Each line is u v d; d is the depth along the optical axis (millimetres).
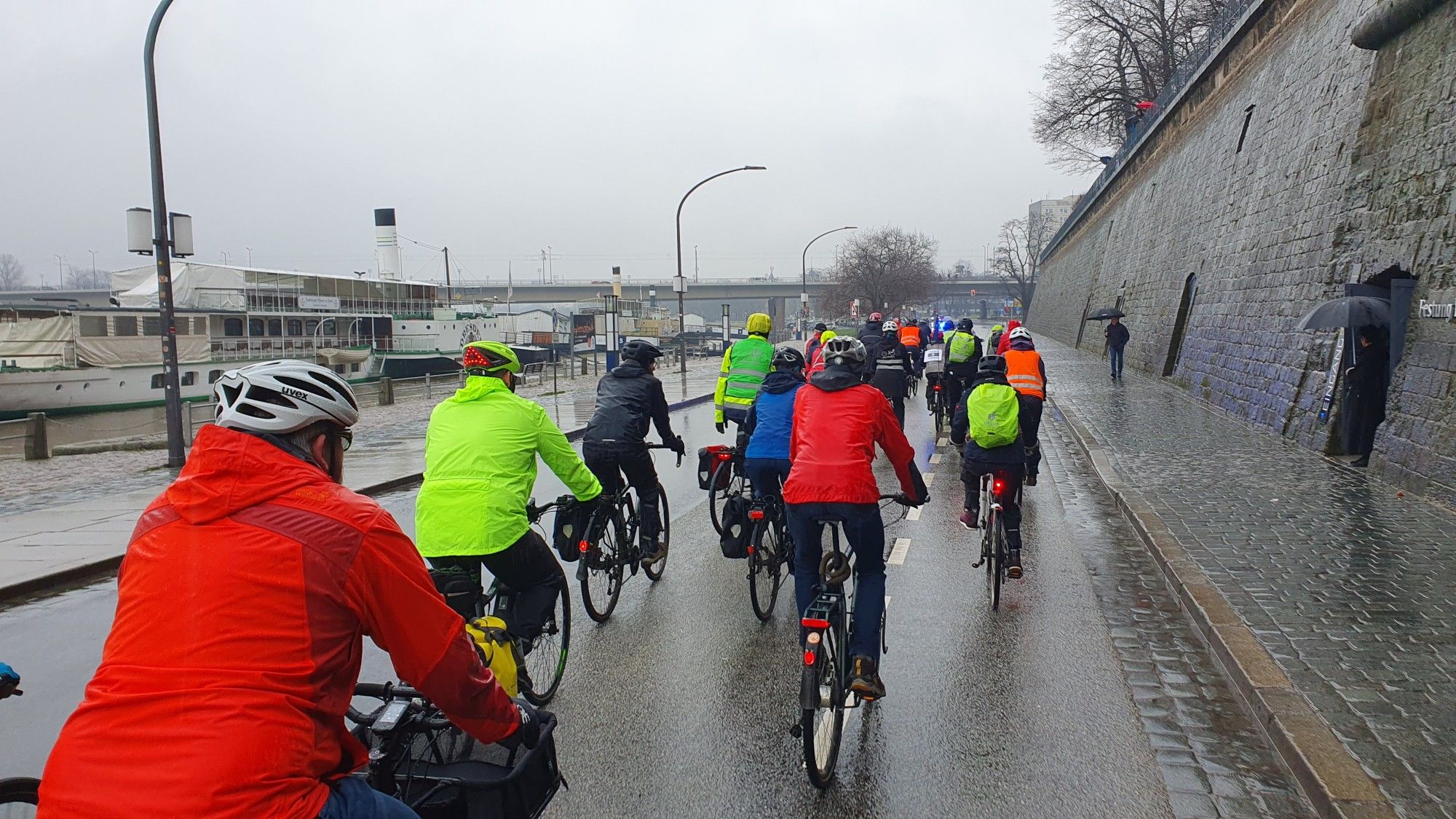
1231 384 18484
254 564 1965
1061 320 57812
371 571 2070
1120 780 4172
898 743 4605
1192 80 26703
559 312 69062
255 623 1938
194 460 2084
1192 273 24609
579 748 4586
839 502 4559
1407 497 9711
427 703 2615
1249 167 20172
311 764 1960
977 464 6820
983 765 4348
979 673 5512
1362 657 5234
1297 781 4098
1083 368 32312
